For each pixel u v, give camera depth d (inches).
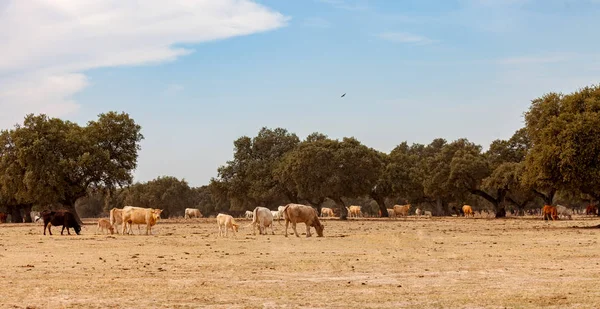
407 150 6943.9
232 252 1055.6
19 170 3029.0
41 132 3004.4
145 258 964.6
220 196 4279.0
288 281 713.6
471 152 3961.6
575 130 1843.0
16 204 3998.5
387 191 4156.0
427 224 2396.7
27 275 769.6
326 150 3422.7
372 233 1622.8
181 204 6274.6
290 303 577.0
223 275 764.6
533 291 633.6
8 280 723.4
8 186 3093.0
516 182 3376.0
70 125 3238.2
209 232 1742.1
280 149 4124.0
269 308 555.8
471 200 5196.9
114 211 1605.6
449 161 3991.1
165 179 6279.5
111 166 3061.0
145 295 618.8
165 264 880.9
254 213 1550.2
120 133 3203.7
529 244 1204.5
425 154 6648.6
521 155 3909.9
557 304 563.5
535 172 1974.7
